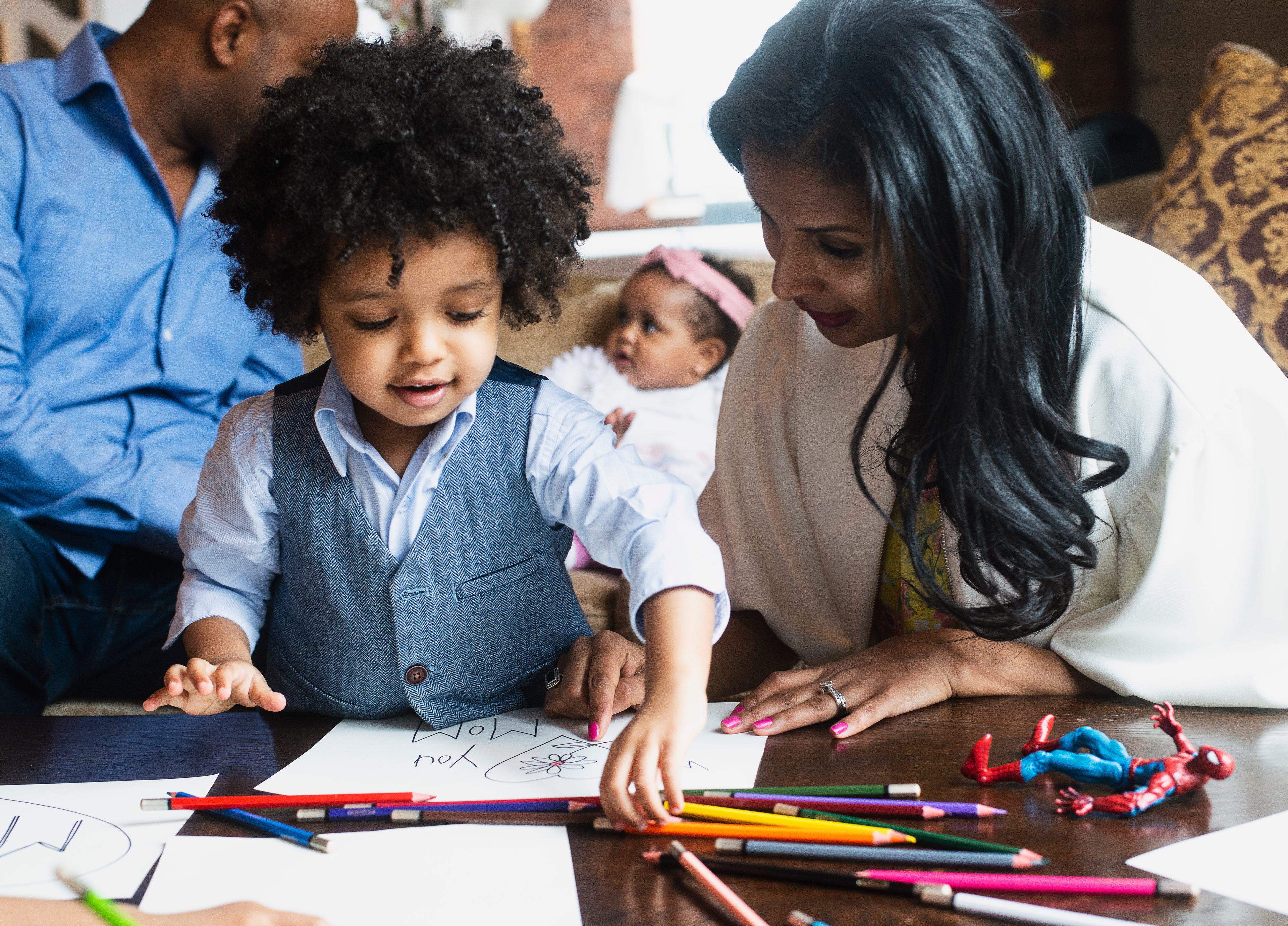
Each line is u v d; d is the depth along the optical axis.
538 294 0.80
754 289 2.05
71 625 1.32
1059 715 0.74
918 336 0.83
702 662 0.66
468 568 0.79
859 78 0.67
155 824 0.59
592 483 0.77
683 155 3.65
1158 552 0.78
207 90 1.40
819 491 0.98
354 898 0.50
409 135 0.66
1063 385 0.79
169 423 1.43
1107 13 4.28
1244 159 1.62
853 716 0.72
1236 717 0.72
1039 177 0.71
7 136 1.34
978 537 0.74
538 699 0.83
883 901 0.48
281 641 0.85
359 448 0.78
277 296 0.74
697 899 0.49
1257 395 0.78
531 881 0.51
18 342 1.32
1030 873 0.49
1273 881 0.48
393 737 0.75
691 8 4.12
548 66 4.23
